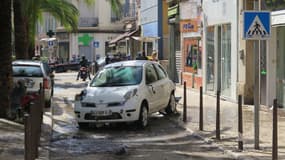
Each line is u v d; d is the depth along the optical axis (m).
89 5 29.33
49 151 10.95
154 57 29.05
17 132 12.84
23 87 15.61
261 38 10.85
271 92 18.06
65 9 32.78
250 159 9.80
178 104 19.95
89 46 67.00
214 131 13.42
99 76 15.38
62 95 25.50
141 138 12.88
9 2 14.59
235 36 20.61
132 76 15.06
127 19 53.56
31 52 30.42
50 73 21.25
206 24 24.69
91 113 14.07
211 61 24.20
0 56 14.77
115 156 10.52
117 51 55.31
